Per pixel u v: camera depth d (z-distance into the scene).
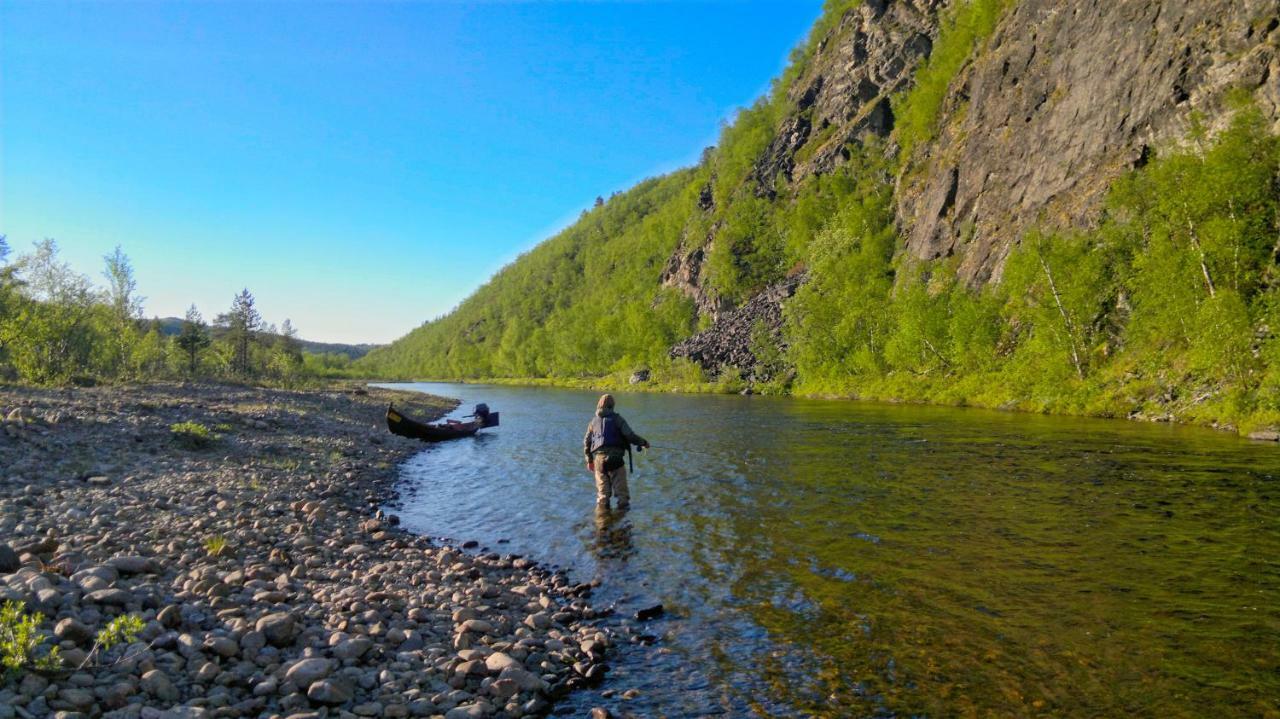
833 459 18.77
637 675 6.20
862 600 7.91
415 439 28.06
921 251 66.38
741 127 140.62
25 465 13.41
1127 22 46.34
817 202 96.94
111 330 47.03
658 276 148.25
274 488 14.73
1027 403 36.41
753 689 5.86
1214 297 26.16
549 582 9.02
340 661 5.82
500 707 5.44
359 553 10.06
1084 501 12.52
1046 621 7.07
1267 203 29.48
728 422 32.00
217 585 7.08
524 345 168.88
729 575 9.06
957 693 5.64
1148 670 5.92
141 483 13.49
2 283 35.47
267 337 91.81
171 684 4.91
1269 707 5.22
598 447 13.45
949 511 12.07
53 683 4.54
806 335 65.75
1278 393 22.89
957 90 73.50
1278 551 9.20
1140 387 30.72
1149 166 37.94
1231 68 36.38
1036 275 40.69
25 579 6.14
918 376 51.91
